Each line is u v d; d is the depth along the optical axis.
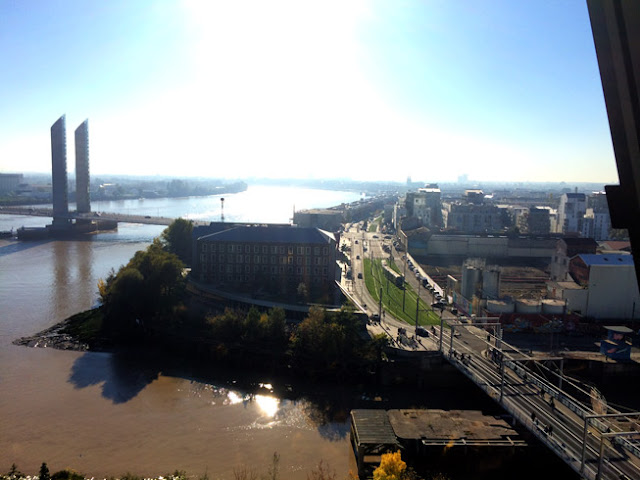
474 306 165.62
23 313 190.38
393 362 135.88
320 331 140.38
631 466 77.56
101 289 188.12
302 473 96.25
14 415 115.12
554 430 90.38
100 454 101.00
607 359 134.50
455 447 98.12
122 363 147.75
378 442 97.19
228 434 110.12
